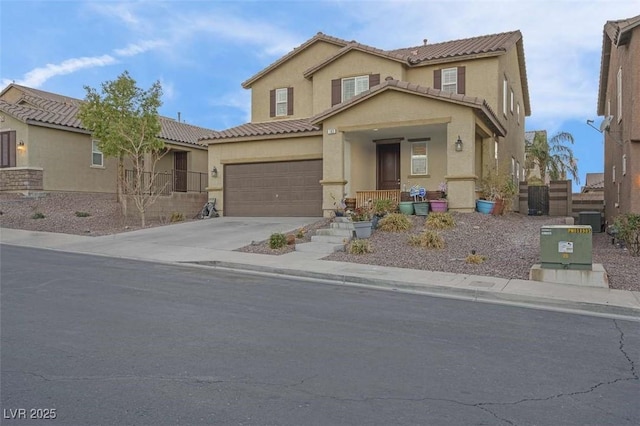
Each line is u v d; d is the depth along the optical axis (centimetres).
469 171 1562
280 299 792
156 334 581
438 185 1772
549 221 1741
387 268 1062
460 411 391
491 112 1670
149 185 1872
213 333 590
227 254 1252
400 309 741
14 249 1335
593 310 763
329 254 1234
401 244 1297
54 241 1486
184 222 1897
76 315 659
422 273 1006
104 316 657
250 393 417
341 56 2091
